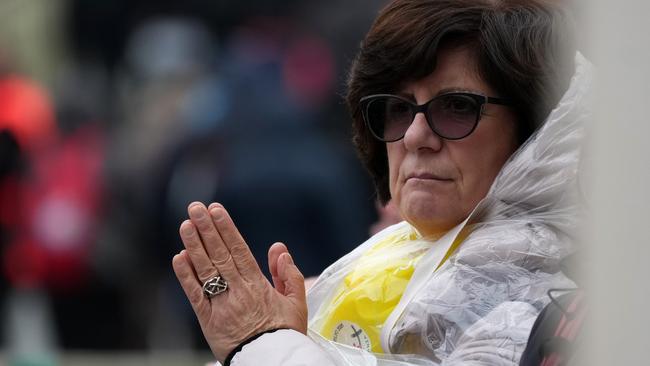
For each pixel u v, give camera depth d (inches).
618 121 177.5
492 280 279.0
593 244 182.5
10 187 770.8
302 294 284.0
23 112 794.8
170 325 747.4
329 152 669.9
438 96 291.7
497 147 292.2
